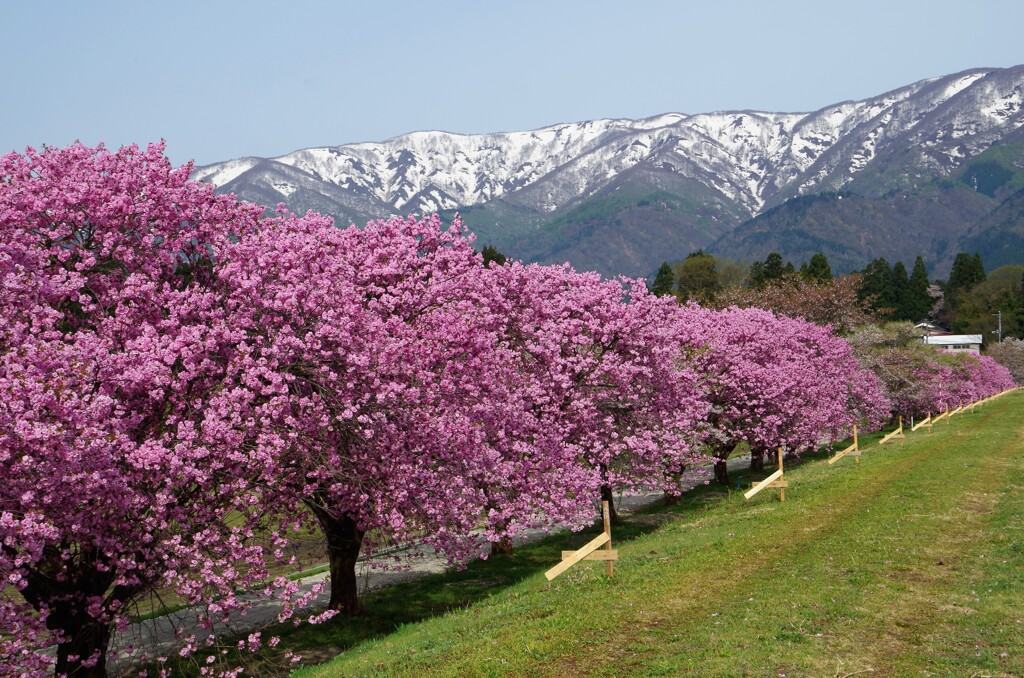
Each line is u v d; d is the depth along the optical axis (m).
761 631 12.23
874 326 69.56
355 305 17.34
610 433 28.03
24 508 12.81
